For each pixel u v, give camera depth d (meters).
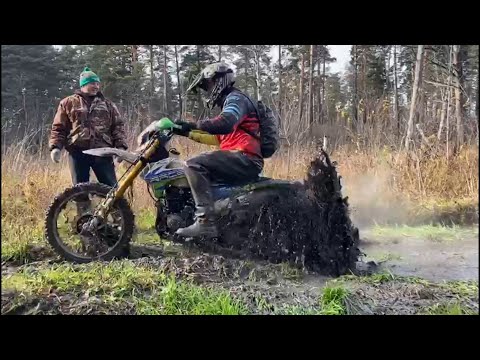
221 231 3.93
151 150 4.06
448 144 7.48
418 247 4.84
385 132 8.59
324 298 3.19
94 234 4.09
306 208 3.89
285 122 7.88
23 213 5.21
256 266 3.80
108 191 4.17
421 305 3.22
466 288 3.50
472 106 8.94
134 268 3.68
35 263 3.98
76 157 4.93
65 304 3.11
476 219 5.96
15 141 7.06
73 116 4.84
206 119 3.89
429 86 10.76
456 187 6.72
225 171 3.94
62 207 4.11
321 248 3.83
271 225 3.90
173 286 3.22
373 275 3.72
